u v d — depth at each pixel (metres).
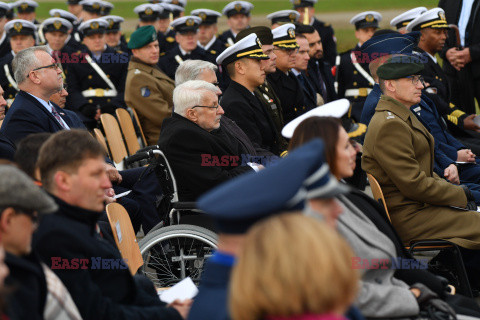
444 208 14.88
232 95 19.17
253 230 5.38
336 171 10.26
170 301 11.30
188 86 15.97
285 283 5.07
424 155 15.16
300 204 6.27
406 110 15.06
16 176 7.70
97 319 9.17
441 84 23.62
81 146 9.45
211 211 6.08
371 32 33.16
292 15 35.50
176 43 38.88
